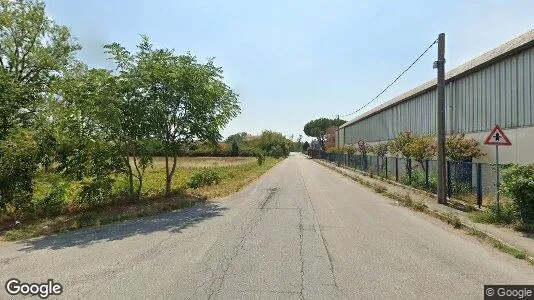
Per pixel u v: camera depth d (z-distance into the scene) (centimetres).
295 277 621
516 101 1542
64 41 3195
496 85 1688
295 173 3616
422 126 2697
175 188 1980
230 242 872
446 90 2197
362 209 1379
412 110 2928
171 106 1645
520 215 1020
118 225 1141
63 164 1397
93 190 1409
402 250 800
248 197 1758
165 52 1628
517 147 1536
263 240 888
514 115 1555
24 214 1326
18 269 704
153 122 1500
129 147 1532
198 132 1700
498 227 1011
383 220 1158
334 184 2442
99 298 540
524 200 995
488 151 1745
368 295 543
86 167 1420
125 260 740
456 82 2073
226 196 1816
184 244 862
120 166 1499
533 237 898
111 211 1364
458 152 1781
